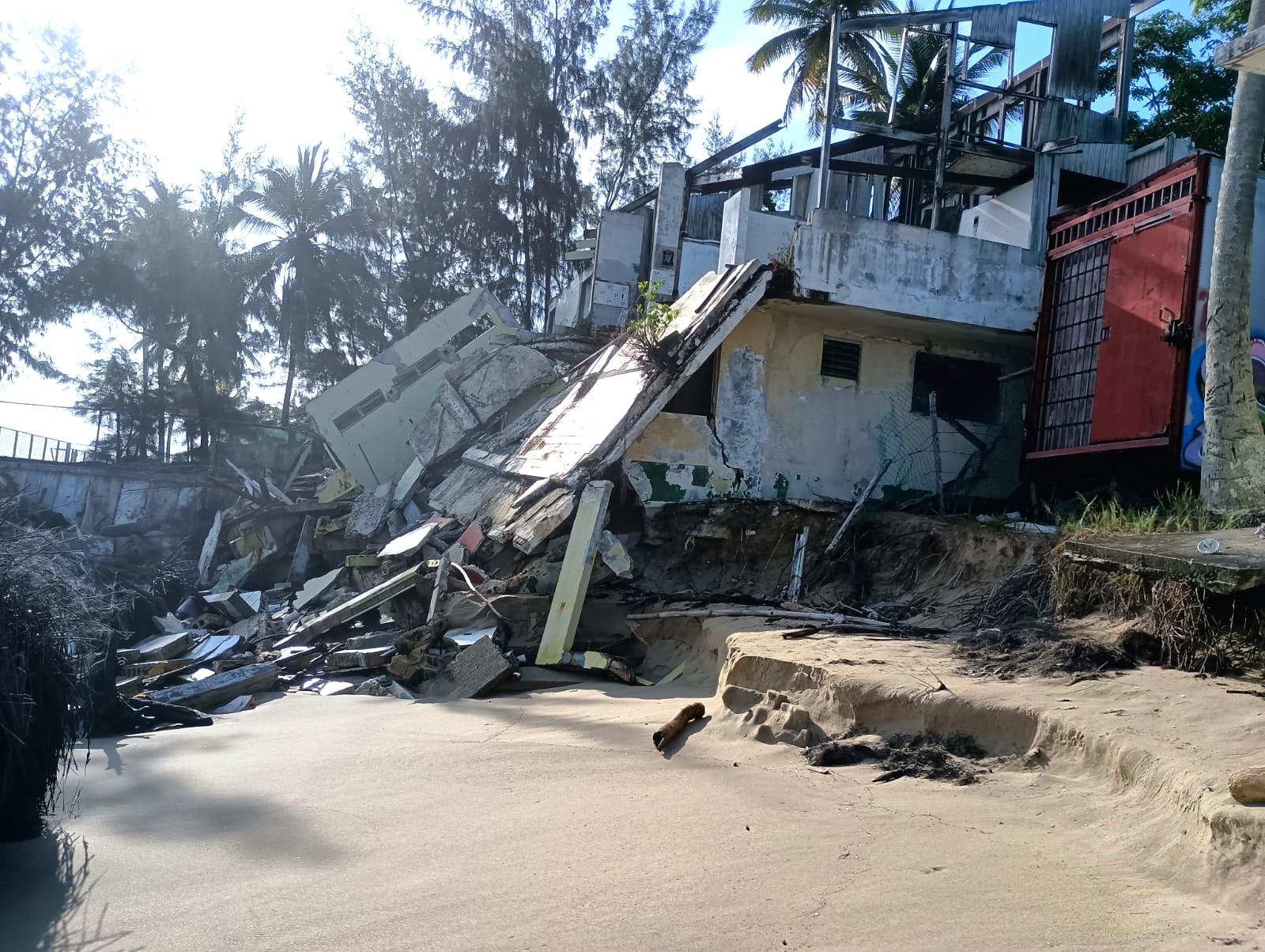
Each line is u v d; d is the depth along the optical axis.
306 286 37.12
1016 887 3.83
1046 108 15.27
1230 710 5.03
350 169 38.72
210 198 40.28
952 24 15.19
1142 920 3.47
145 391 39.47
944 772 5.50
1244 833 3.65
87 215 37.31
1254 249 10.58
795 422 14.20
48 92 35.81
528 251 35.25
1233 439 9.09
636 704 8.54
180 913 4.05
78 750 7.41
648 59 37.06
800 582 12.38
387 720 8.48
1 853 4.86
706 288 14.86
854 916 3.65
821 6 29.33
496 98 34.41
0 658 4.90
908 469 14.45
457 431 19.66
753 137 19.73
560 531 12.43
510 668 9.92
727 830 4.75
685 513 13.47
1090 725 5.14
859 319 14.09
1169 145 15.02
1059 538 9.37
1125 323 11.36
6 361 36.34
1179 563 6.49
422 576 12.55
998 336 14.47
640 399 13.02
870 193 18.78
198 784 6.23
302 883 4.35
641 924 3.69
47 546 5.52
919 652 7.62
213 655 12.31
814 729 6.58
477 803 5.54
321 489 23.31
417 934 3.71
